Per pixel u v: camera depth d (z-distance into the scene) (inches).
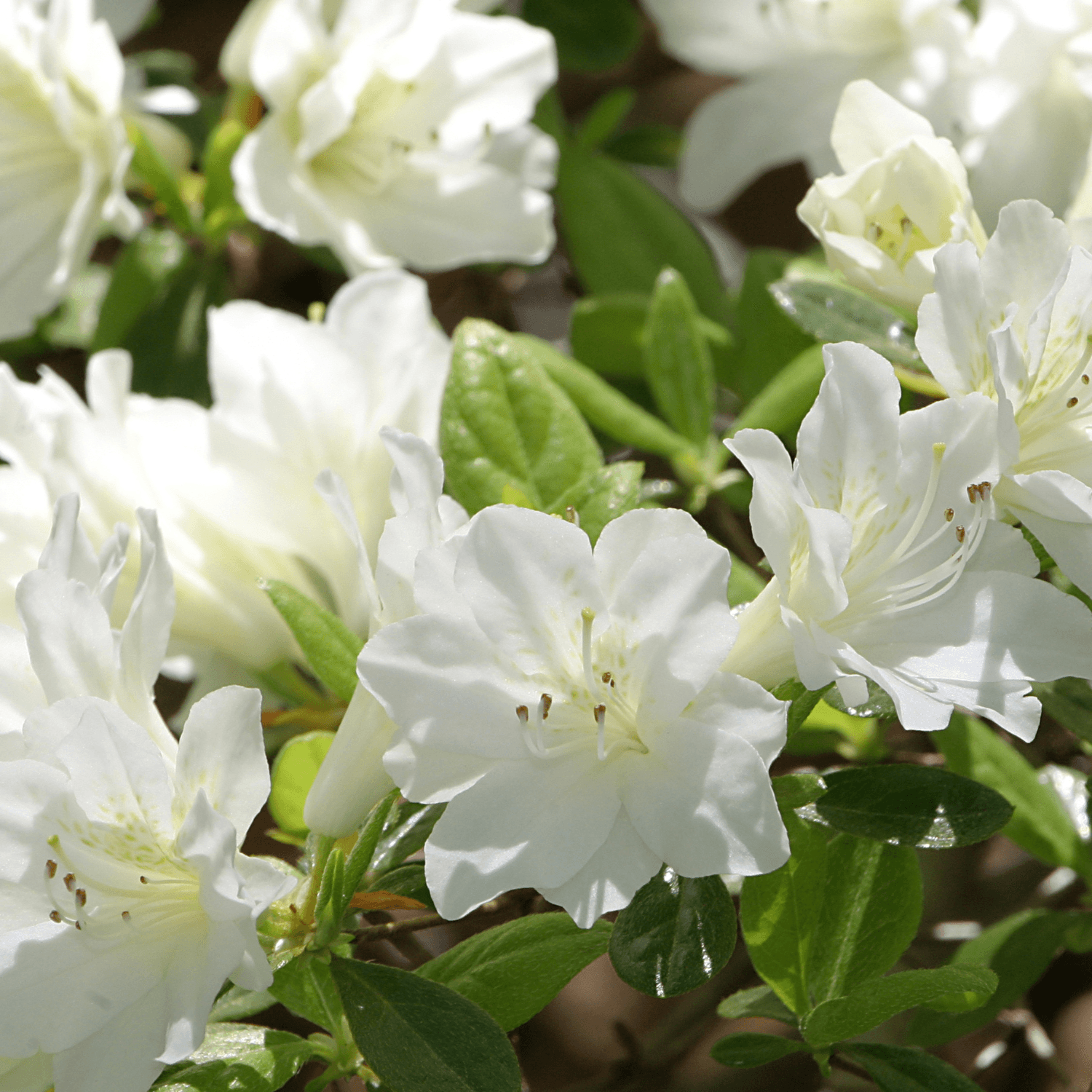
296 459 39.7
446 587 36.5
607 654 36.7
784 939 38.1
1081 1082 43.1
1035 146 42.8
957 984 36.8
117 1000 36.5
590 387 41.8
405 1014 36.8
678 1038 41.9
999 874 43.8
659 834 36.3
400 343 40.2
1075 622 37.0
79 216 42.9
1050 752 41.6
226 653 40.1
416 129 43.3
